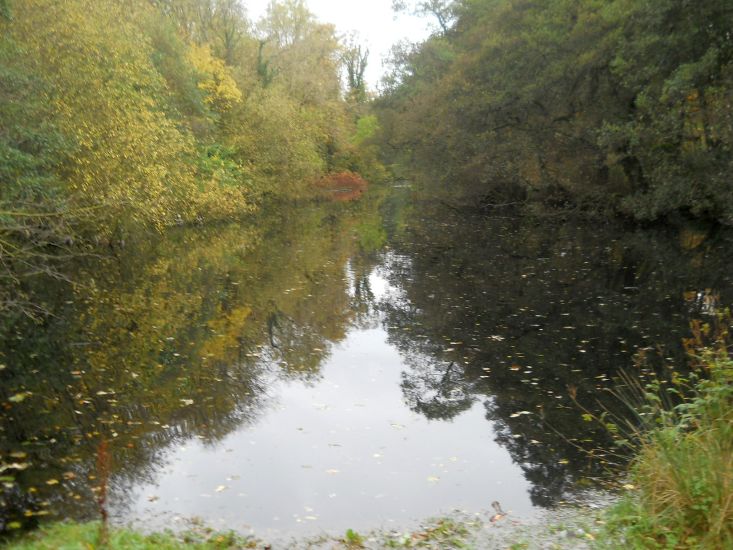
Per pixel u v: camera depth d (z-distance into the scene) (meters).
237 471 6.29
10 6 14.65
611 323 11.95
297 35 42.00
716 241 20.92
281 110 33.53
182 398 8.46
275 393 8.69
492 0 36.22
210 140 29.25
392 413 7.92
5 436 7.11
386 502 5.65
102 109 16.27
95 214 16.56
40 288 14.55
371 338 11.60
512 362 9.93
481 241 24.17
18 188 12.65
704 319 11.92
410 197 45.47
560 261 19.22
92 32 16.58
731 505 4.22
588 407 8.02
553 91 25.97
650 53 20.59
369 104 50.69
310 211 36.81
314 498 5.72
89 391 8.69
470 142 29.70
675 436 5.04
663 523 4.46
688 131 21.48
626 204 24.41
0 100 12.91
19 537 4.89
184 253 20.77
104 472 5.03
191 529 5.09
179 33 31.73
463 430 7.35
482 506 5.56
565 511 5.41
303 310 13.82
